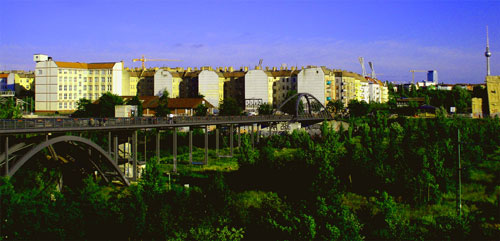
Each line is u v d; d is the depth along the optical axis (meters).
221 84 188.50
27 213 38.28
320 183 50.53
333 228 39.91
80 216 40.06
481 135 84.62
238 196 51.28
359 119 142.38
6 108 86.94
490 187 60.62
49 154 57.03
